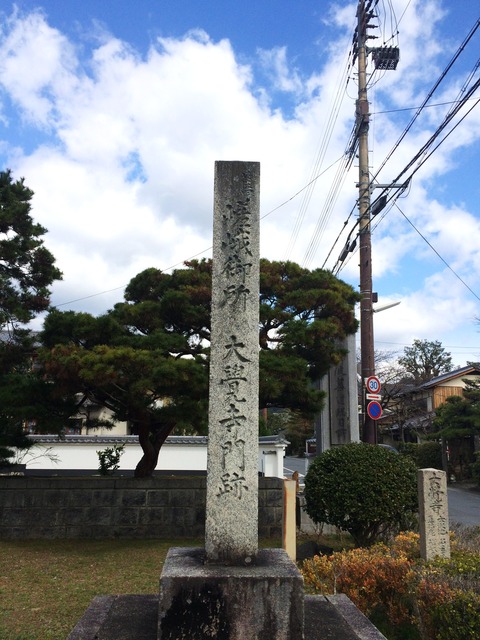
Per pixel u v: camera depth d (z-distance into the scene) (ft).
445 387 96.37
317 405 31.37
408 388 106.32
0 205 33.71
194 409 27.66
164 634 11.12
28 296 34.22
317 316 34.06
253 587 11.35
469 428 71.00
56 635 15.31
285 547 22.88
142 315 32.58
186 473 55.01
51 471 53.01
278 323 33.24
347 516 24.94
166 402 36.17
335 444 37.06
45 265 34.71
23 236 34.12
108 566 24.09
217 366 13.85
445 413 74.38
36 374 31.50
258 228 14.67
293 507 23.25
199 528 31.96
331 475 25.44
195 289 32.53
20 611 17.56
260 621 11.25
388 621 16.65
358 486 24.58
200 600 11.28
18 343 33.78
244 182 14.90
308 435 124.88
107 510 31.60
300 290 33.17
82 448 56.13
